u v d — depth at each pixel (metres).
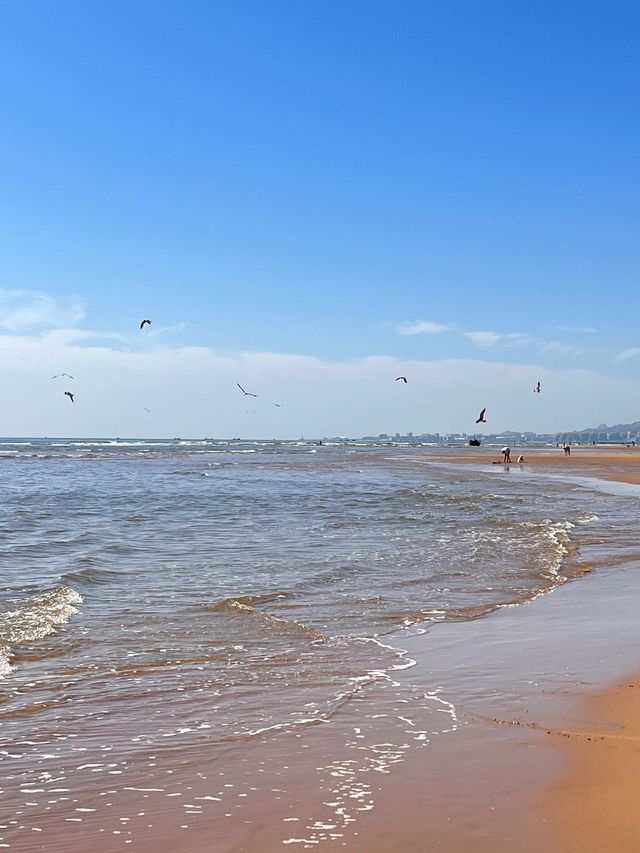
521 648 9.30
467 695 7.50
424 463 75.62
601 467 66.19
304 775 5.61
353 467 65.31
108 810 5.13
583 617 11.02
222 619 10.80
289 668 8.53
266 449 140.62
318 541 18.94
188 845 4.62
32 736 6.54
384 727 6.62
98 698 7.52
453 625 10.59
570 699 7.30
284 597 12.37
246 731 6.59
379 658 8.92
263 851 4.52
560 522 22.55
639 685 7.73
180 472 55.38
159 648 9.33
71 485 40.53
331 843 4.58
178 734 6.55
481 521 23.00
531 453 113.81
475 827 4.71
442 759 5.86
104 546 17.97
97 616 10.93
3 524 22.52
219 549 17.67
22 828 4.90
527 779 5.43
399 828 4.73
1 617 10.67
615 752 5.93
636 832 4.61
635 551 17.45
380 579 13.94
